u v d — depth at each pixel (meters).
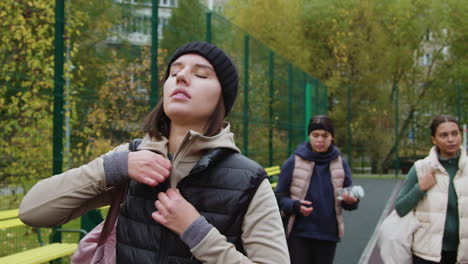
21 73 4.48
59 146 3.58
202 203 1.27
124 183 1.43
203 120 1.38
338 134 20.70
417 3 22.88
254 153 8.20
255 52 8.32
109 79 4.32
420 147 20.31
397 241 3.13
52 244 3.53
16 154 3.84
